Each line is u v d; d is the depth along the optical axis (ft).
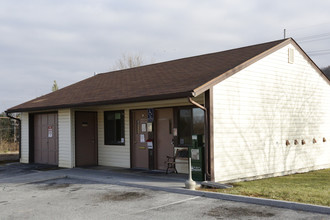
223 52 48.85
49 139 52.70
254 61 39.50
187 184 30.48
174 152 40.47
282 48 43.96
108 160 48.80
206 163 33.65
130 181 34.81
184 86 34.17
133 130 46.03
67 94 53.88
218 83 35.01
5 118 68.80
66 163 47.96
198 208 24.72
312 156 47.96
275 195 27.22
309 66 48.16
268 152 40.81
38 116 54.75
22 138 56.34
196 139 34.65
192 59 50.52
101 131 49.90
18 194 30.99
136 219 22.31
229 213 23.24
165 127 42.24
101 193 30.60
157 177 37.17
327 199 25.55
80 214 23.75
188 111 39.22
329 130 51.39
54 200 28.22
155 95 34.35
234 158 36.35
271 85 41.83
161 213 23.59
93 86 53.98
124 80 50.72
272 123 41.63
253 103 39.11
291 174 44.01
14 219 22.90
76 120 48.16
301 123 46.21
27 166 51.06
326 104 50.93
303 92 46.83
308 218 21.68
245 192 28.60
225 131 35.47
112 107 48.24
